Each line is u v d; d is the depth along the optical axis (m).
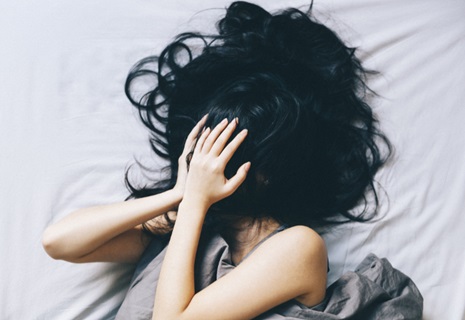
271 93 0.81
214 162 0.76
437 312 0.94
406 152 0.99
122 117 0.95
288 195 0.83
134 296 0.79
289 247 0.74
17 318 0.86
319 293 0.77
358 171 0.96
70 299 0.88
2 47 0.94
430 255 0.96
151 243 0.85
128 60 0.97
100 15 0.98
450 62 1.03
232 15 0.99
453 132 1.01
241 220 0.83
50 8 0.97
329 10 1.03
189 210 0.76
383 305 0.81
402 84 1.01
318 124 0.91
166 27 0.99
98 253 0.83
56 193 0.91
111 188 0.93
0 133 0.91
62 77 0.95
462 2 1.06
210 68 0.92
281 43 0.95
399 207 0.96
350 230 0.94
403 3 1.04
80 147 0.93
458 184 0.99
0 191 0.89
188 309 0.72
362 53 1.01
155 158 0.95
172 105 0.94
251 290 0.72
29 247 0.88
